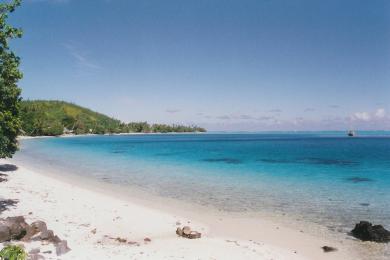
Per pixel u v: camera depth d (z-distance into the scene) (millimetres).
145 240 15195
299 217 20625
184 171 44344
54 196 24000
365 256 14195
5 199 21469
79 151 83625
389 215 21109
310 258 13875
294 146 123188
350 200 25781
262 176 39781
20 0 16875
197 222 19297
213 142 164625
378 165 53688
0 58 17188
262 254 13906
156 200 25266
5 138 19625
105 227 17062
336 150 95750
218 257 13078
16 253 9461
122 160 60562
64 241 12438
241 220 19891
